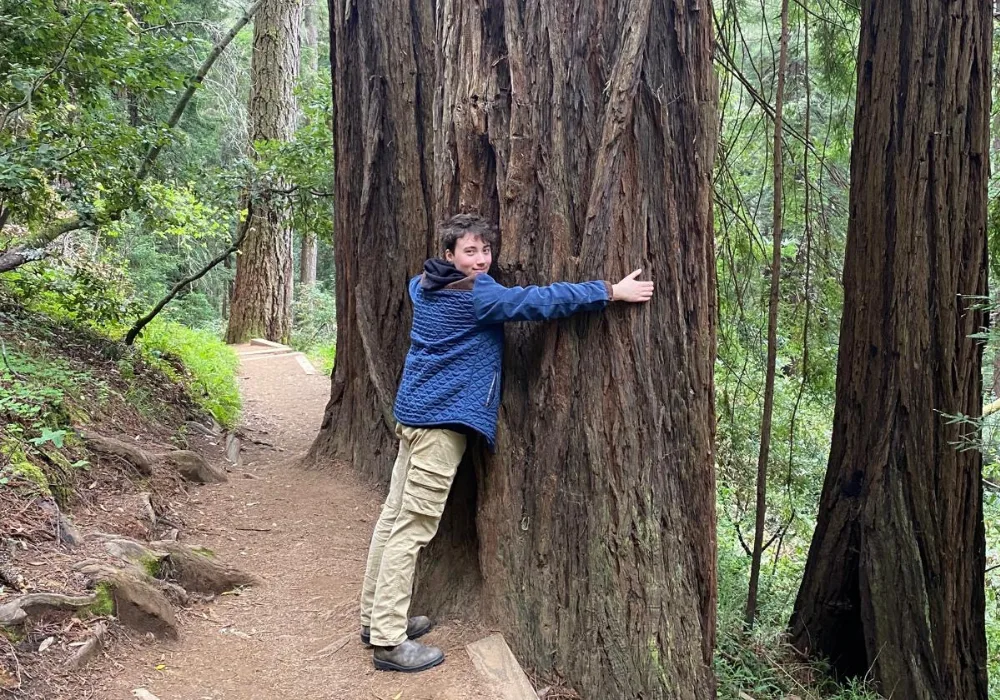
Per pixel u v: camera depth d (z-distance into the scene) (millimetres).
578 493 3184
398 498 3258
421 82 4145
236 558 4164
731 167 6273
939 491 4852
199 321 18875
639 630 3156
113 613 3041
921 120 4820
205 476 5305
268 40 14133
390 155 4262
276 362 12383
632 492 3178
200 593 3689
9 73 5402
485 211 3289
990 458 7504
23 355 5164
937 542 4840
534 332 3254
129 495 4293
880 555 4992
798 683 4805
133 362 6922
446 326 3051
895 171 4938
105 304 7004
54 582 2998
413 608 3465
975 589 4930
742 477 6699
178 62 10047
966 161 4777
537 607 3211
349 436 5770
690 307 3301
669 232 3232
